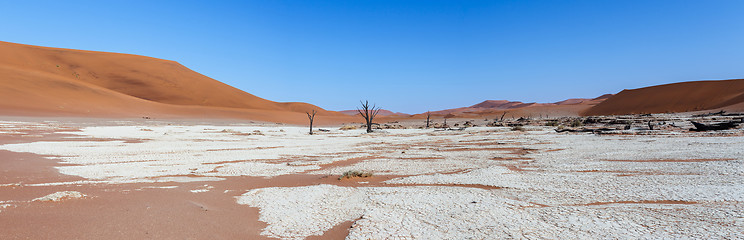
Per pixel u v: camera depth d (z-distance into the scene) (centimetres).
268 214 664
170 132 4547
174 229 579
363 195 812
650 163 1203
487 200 727
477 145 2362
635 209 625
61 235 543
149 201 780
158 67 16162
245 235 551
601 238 488
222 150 2222
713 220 542
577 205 673
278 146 2553
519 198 745
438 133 4394
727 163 1088
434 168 1305
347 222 607
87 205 738
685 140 2066
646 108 13650
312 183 1023
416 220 598
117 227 588
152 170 1318
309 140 3325
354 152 2047
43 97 8744
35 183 1034
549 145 2141
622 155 1479
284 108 18638
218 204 755
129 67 15338
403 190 858
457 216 614
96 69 14475
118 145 2583
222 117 10431
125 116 8806
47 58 13900
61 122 6075
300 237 539
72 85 10306
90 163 1540
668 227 522
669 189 767
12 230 563
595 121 5725
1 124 4803
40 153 1952
